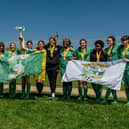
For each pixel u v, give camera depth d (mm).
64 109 10328
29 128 8281
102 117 9453
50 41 12148
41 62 12172
